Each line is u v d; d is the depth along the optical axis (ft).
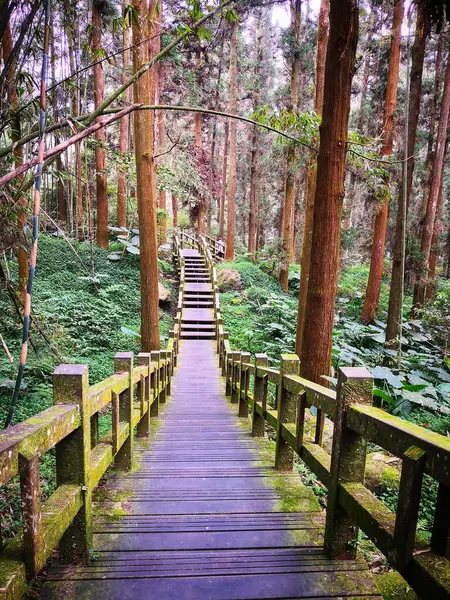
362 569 7.09
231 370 25.13
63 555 7.02
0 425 16.46
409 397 22.71
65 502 6.15
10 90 11.01
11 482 11.78
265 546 7.80
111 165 40.11
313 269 17.65
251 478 11.34
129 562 7.14
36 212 7.64
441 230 58.18
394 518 5.79
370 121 54.24
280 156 50.34
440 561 4.67
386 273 62.75
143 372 14.21
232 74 65.62
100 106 10.86
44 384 21.17
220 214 102.63
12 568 4.67
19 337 22.98
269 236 145.28
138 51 28.32
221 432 17.42
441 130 47.16
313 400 8.86
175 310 54.29
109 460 8.93
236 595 6.37
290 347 39.63
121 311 42.68
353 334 40.83
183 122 84.69
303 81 57.88
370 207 51.49
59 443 6.86
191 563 7.17
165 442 15.47
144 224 32.65
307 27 52.06
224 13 14.64
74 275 48.37
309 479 13.65
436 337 40.81
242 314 53.36
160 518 8.86
